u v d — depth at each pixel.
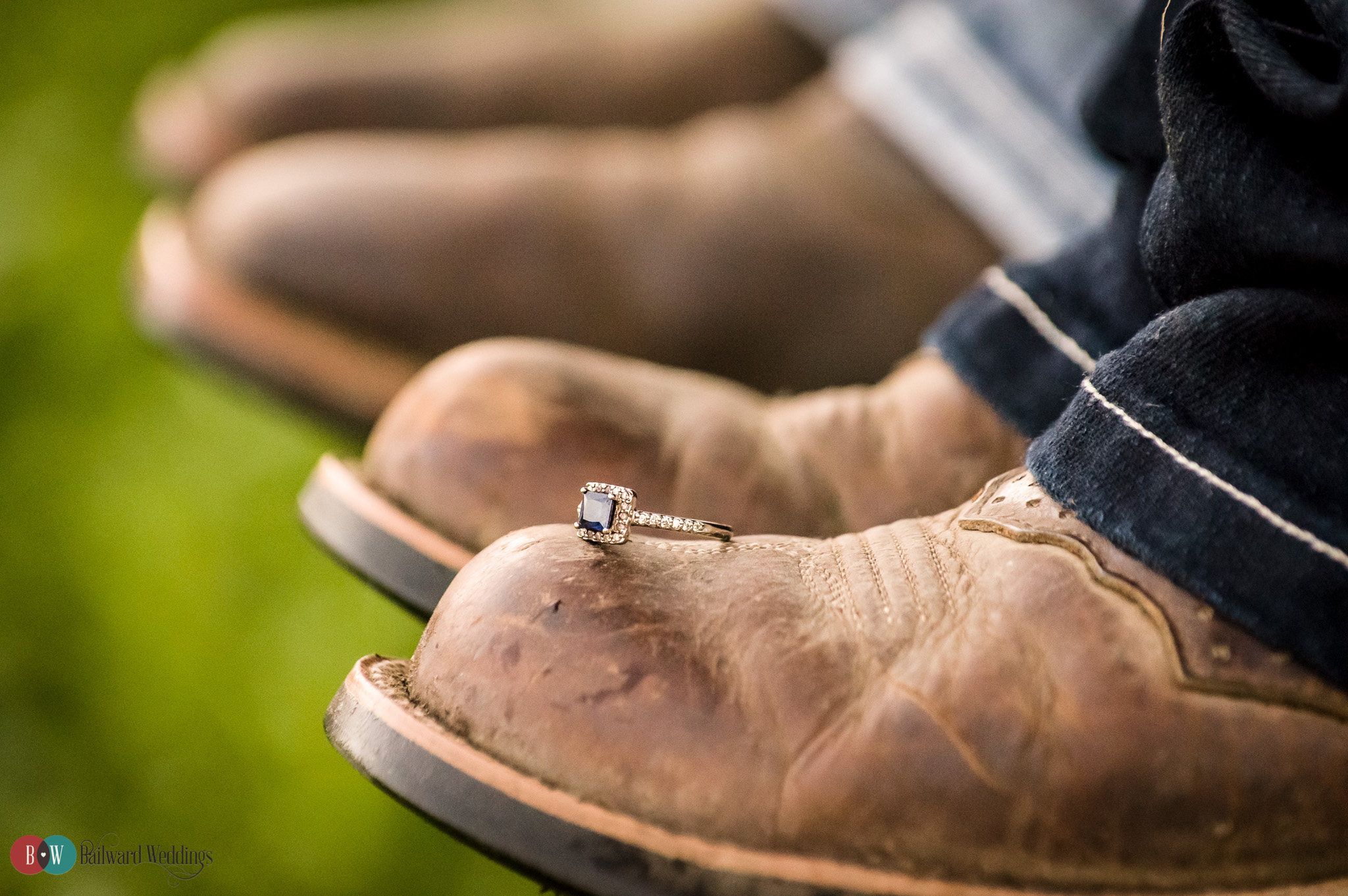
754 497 0.58
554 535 0.53
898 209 0.72
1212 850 0.51
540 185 0.75
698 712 0.51
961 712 0.51
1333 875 0.51
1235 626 0.51
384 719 0.52
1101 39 0.67
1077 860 0.51
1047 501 0.53
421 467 0.58
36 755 0.75
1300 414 0.51
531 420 0.58
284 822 0.72
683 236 0.73
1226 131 0.51
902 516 0.57
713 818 0.51
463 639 0.52
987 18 0.70
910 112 0.71
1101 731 0.51
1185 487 0.51
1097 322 0.56
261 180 0.77
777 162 0.74
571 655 0.52
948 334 0.58
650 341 0.73
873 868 0.51
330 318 0.74
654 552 0.53
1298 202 0.51
